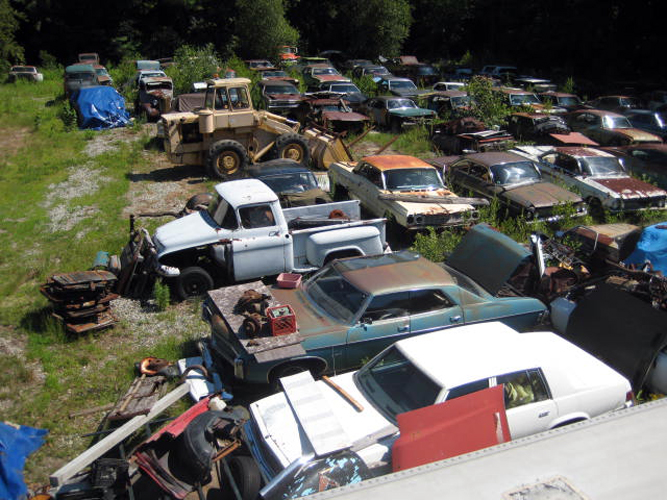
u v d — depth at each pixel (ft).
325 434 15.21
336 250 29.55
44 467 18.07
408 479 9.30
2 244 36.29
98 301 25.90
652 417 10.99
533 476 9.28
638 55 125.59
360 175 40.88
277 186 36.91
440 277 23.16
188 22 149.28
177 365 23.09
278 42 126.11
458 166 45.09
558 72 123.24
